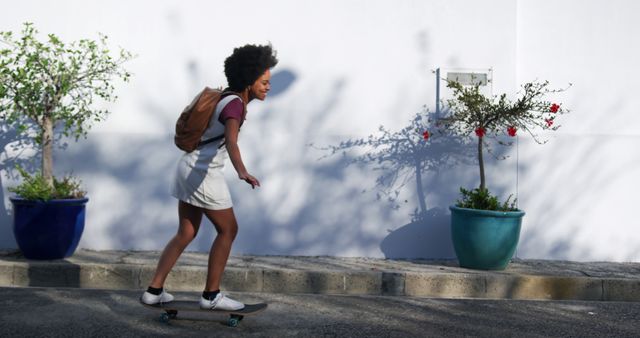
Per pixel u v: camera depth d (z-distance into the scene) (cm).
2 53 658
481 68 725
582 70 740
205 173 460
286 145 723
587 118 742
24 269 613
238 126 452
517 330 493
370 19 723
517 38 734
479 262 655
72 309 520
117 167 723
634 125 744
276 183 723
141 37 721
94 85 720
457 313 545
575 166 734
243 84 466
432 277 621
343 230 726
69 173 721
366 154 726
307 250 726
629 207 736
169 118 723
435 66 725
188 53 721
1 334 446
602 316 549
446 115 723
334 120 724
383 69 724
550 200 733
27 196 625
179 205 482
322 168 725
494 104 705
